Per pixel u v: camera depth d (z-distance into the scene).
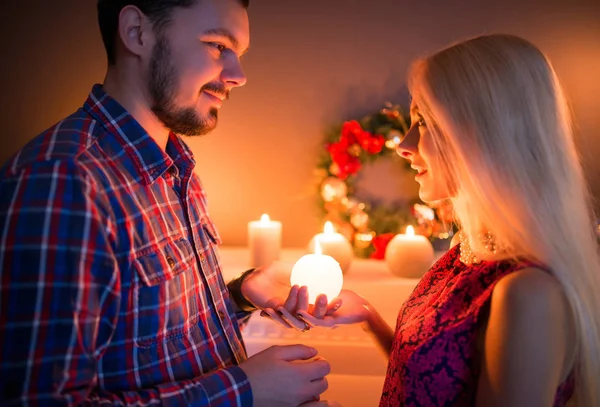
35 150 0.65
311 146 1.53
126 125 0.73
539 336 0.63
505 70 0.71
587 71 1.46
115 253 0.66
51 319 0.57
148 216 0.72
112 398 0.61
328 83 1.51
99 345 0.63
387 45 1.49
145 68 0.73
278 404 0.70
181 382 0.67
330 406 0.75
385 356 0.96
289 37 1.50
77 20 1.49
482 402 0.67
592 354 0.69
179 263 0.73
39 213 0.59
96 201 0.63
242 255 1.47
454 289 0.74
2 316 0.57
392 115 1.42
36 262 0.58
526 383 0.63
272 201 1.56
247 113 1.53
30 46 1.50
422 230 1.40
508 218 0.70
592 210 0.86
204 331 0.77
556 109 0.73
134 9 0.71
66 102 1.52
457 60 0.73
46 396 0.56
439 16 1.47
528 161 0.70
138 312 0.67
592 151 1.48
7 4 1.49
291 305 0.85
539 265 0.68
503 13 1.46
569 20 1.45
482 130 0.71
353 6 1.48
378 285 1.23
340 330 1.24
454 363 0.70
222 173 1.56
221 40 0.74
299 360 0.83
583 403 0.72
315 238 1.29
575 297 0.67
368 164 1.44
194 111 0.75
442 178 0.77
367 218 1.43
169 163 0.75
